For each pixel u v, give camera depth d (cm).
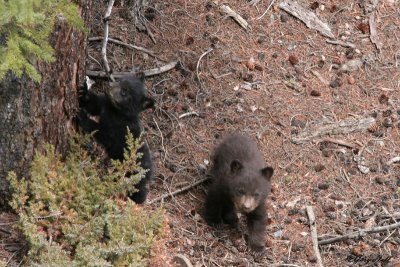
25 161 985
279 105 1362
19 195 955
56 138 1016
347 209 1241
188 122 1313
